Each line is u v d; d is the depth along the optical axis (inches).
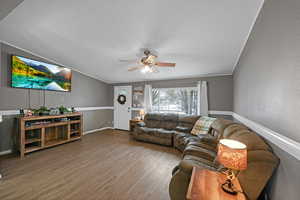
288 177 39.7
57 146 144.7
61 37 105.2
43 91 147.6
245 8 65.7
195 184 46.2
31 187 76.6
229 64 133.6
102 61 148.3
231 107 160.2
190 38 94.7
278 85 46.8
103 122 229.1
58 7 74.7
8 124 123.4
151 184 81.5
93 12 76.9
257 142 52.7
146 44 106.9
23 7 75.5
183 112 187.6
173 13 73.3
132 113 223.3
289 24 40.1
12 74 123.5
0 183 79.7
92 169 97.7
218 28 82.2
